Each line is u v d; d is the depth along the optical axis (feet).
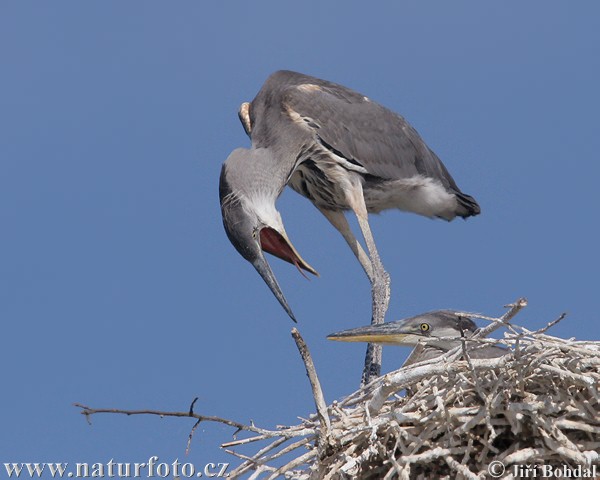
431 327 45.91
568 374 35.65
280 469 38.22
